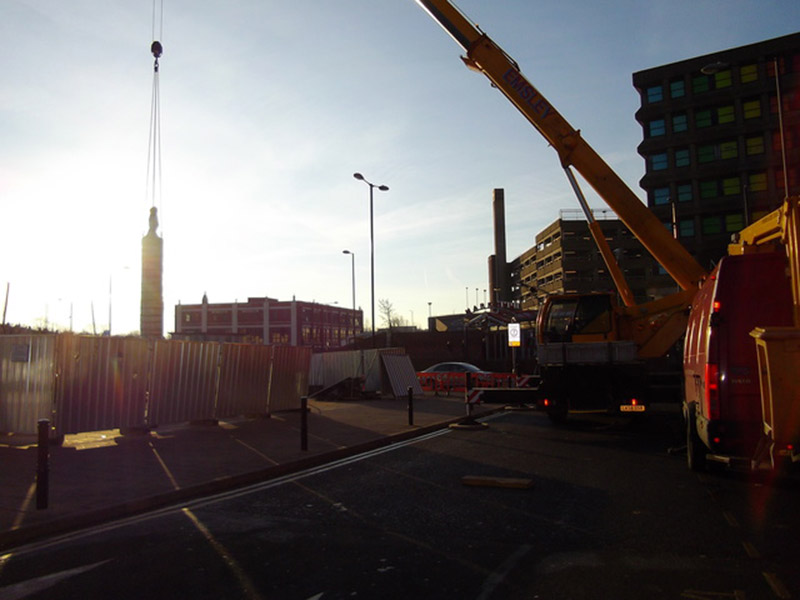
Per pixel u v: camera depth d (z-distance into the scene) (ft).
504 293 350.64
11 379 39.58
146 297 53.83
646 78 209.15
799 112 190.08
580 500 25.34
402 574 16.48
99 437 44.19
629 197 50.29
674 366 52.65
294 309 345.51
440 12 51.67
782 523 21.44
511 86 51.26
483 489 27.73
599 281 262.06
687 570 16.61
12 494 25.52
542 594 14.96
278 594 15.15
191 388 48.26
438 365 108.47
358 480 30.27
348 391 83.20
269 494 27.20
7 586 15.89
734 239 31.27
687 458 35.55
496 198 358.64
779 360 20.35
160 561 17.79
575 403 49.08
